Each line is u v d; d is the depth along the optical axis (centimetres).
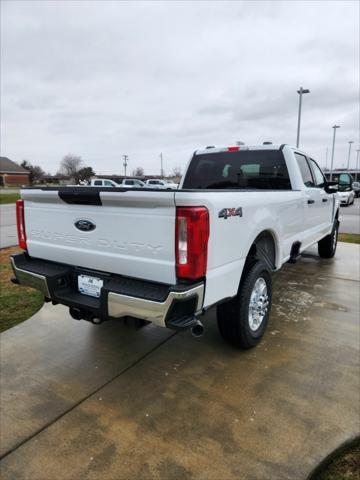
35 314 393
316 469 190
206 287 226
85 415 232
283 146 433
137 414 232
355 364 289
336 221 682
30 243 304
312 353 307
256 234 294
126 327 361
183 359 300
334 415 229
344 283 511
